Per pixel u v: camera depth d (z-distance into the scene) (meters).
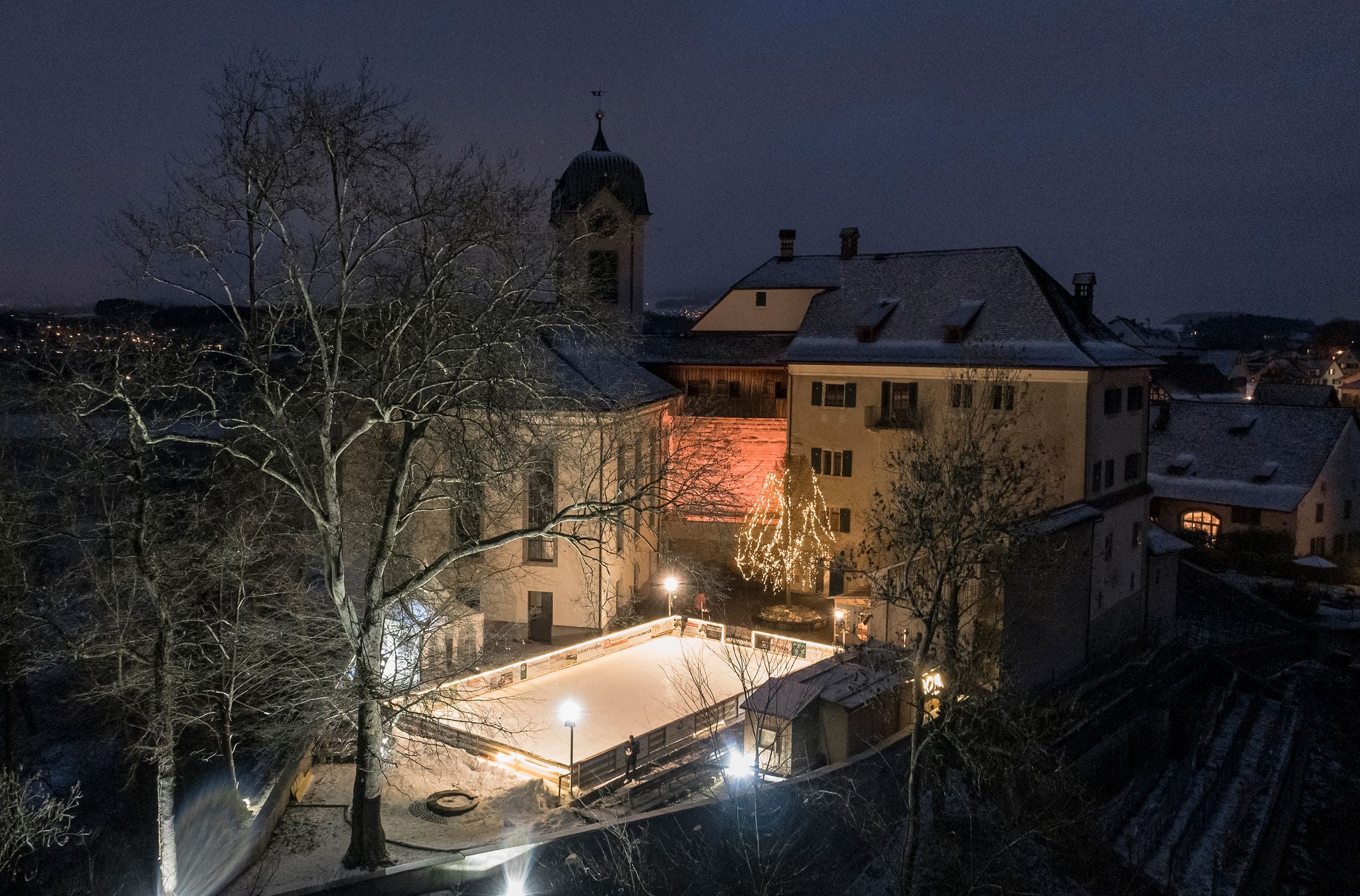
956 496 23.41
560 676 37.19
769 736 29.55
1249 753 41.12
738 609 45.44
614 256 54.47
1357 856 37.12
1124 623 44.50
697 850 25.12
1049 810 28.47
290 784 27.72
